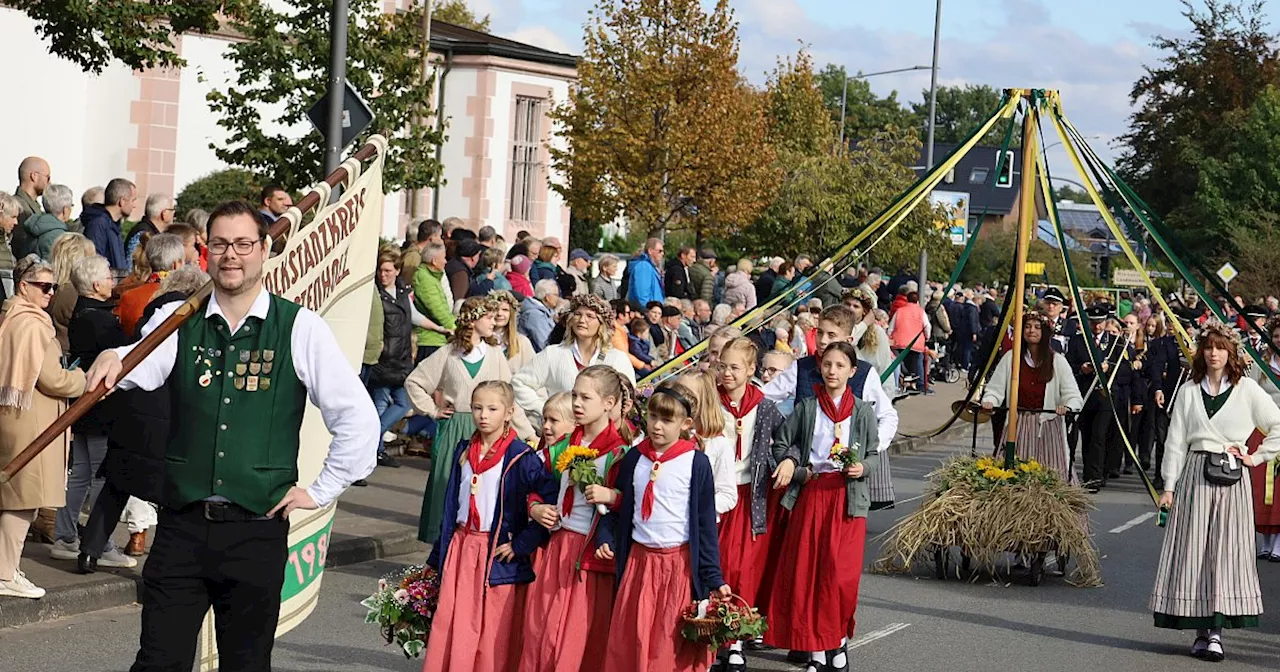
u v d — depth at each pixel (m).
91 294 9.32
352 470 5.17
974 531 10.84
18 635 8.04
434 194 33.56
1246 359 9.41
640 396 9.35
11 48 24.11
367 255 7.04
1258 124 48.75
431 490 9.78
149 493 5.04
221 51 26.50
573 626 6.83
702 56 28.72
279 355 5.11
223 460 5.03
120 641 8.02
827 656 8.12
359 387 5.18
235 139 19.19
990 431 23.39
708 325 18.11
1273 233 46.00
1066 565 11.61
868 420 8.24
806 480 8.09
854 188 35.75
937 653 8.80
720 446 7.53
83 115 25.31
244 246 5.04
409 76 19.28
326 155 12.95
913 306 27.14
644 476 6.75
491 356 9.93
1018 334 11.53
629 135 28.55
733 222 29.97
